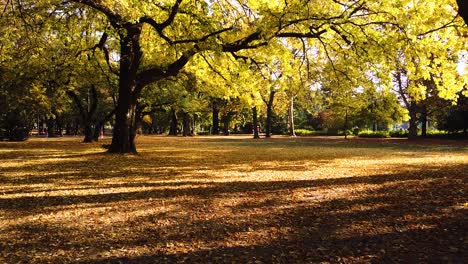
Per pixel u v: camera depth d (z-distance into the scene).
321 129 80.38
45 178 13.07
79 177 13.33
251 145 34.78
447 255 5.47
